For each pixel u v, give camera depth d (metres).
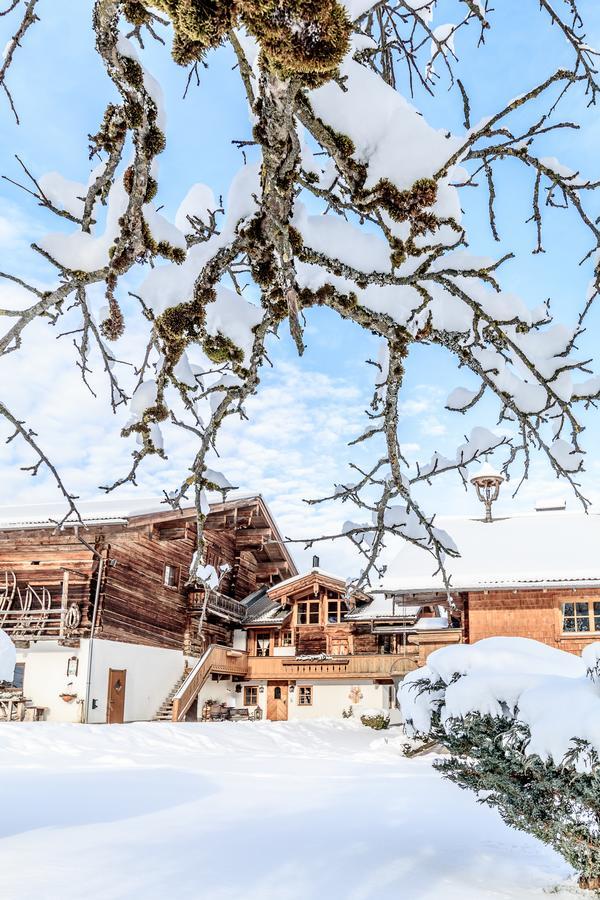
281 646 30.52
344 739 23.47
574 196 2.93
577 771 4.98
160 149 2.56
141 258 3.00
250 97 2.61
